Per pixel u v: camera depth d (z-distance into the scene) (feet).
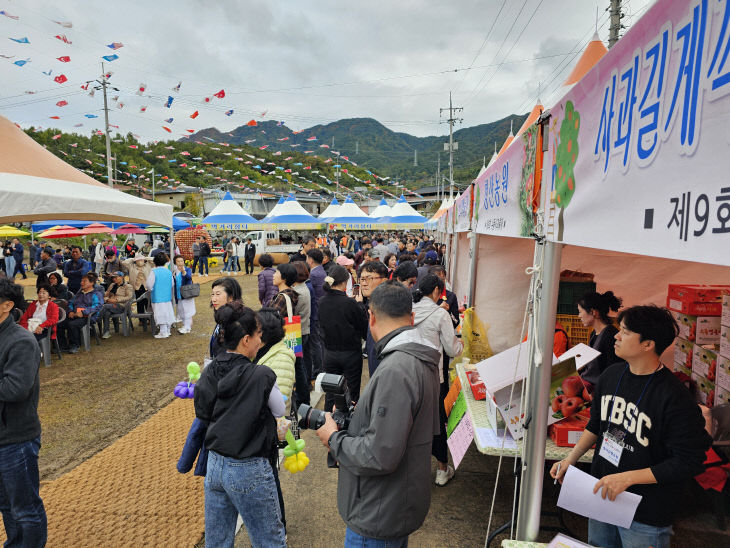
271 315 9.33
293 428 8.98
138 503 10.83
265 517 7.07
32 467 8.04
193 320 34.58
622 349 5.87
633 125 4.26
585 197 5.36
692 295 9.27
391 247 47.93
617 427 6.10
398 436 5.29
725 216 2.94
